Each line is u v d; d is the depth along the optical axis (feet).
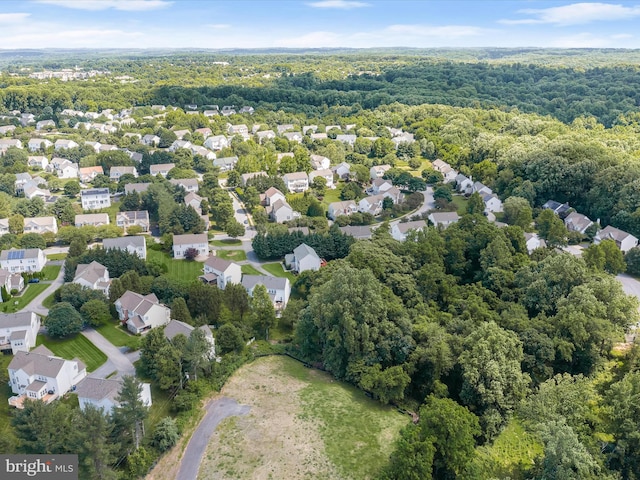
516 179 624.18
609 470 228.84
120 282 389.39
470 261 416.46
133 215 568.82
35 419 226.58
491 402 271.69
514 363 281.13
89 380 281.13
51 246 514.68
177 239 494.18
